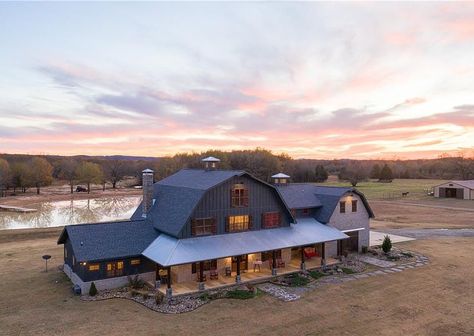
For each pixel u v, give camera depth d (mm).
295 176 145250
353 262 33406
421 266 32625
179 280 27078
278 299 24438
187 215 26969
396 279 28828
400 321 21281
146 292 24953
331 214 35656
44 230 51219
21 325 20438
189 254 25344
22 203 89000
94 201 95312
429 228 52844
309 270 30672
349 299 24562
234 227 29500
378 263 33531
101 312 22156
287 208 32219
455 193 86938
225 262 29078
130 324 20562
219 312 22281
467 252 38000
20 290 26094
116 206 86188
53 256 36375
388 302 24094
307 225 34438
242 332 19750
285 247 29250
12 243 43312
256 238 29609
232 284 26672
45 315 21750
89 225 27797
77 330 19844
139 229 28766
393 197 91750
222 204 28844
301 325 20656
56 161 171375
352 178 138625
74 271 27250
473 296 25266
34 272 30578
